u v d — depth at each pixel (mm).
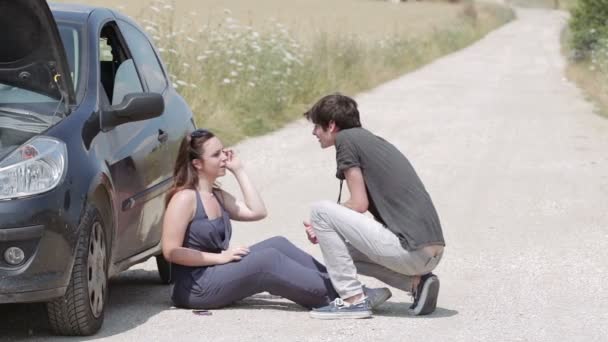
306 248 8617
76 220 5617
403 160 6438
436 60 40031
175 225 6449
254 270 6438
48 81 6047
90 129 6020
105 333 5965
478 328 6242
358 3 73875
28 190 5465
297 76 20984
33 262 5434
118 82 6941
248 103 17766
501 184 12031
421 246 6297
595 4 34406
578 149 15125
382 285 7465
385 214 6363
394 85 27750
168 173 7184
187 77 16719
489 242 8898
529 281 7523
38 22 5707
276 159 13961
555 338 6035
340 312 6395
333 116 6445
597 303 6887
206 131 6531
